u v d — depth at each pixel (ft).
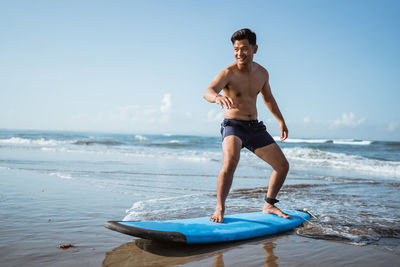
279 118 12.00
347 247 8.49
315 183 21.97
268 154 10.48
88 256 7.37
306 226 10.44
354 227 10.42
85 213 11.55
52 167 25.75
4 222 10.06
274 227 9.64
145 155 44.57
